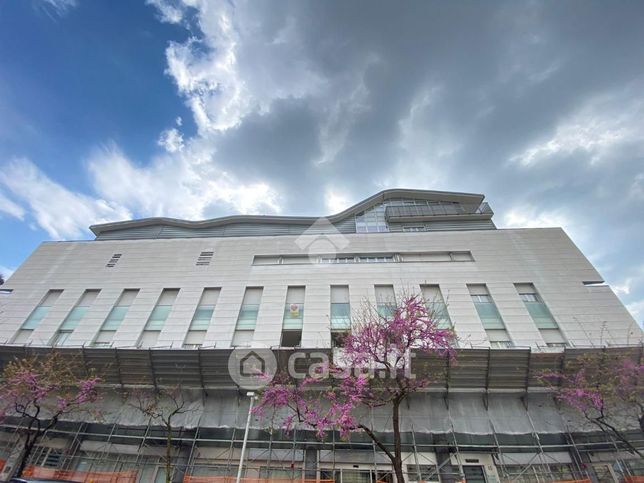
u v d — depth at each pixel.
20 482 10.22
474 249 22.20
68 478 14.51
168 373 16.48
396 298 19.44
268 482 13.95
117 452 15.43
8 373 15.35
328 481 13.98
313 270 21.58
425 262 21.56
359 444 14.62
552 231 22.97
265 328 18.59
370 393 12.87
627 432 14.41
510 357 15.37
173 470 14.66
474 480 14.19
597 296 18.91
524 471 14.33
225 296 20.50
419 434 14.95
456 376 15.55
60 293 21.61
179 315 19.72
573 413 15.12
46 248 24.53
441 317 17.09
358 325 15.05
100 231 28.03
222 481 14.17
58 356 16.61
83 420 15.97
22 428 14.92
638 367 14.22
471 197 29.20
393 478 14.23
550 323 18.12
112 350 16.48
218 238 24.69
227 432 15.46
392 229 26.98
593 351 15.14
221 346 18.00
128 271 22.58
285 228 27.91
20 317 20.23
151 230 28.06
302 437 14.94
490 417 15.21
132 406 15.34
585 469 14.08
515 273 20.47
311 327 18.41
